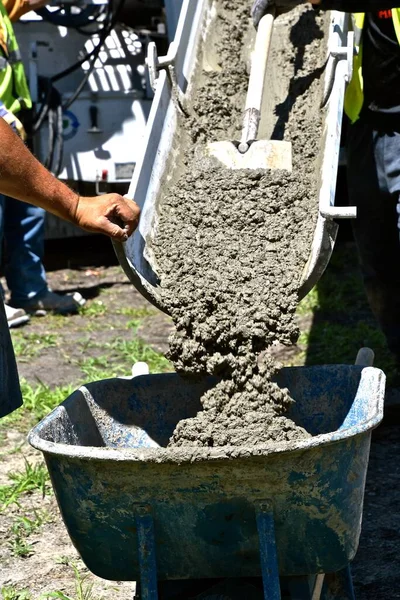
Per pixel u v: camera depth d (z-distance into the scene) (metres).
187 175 3.76
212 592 2.90
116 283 8.02
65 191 2.89
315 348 6.24
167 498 2.63
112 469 2.60
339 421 3.26
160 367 5.96
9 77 5.91
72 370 6.03
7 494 4.39
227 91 4.57
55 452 2.59
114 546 2.75
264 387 3.06
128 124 7.76
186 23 4.47
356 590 3.58
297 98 4.39
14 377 3.20
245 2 5.07
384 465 4.66
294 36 4.75
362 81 4.60
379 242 5.02
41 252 7.12
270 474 2.56
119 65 7.70
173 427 3.39
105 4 7.39
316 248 3.19
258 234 3.40
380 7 3.88
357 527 2.81
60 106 7.35
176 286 3.23
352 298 7.34
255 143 3.86
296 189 3.59
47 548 3.98
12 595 3.56
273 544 2.62
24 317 6.99
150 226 3.46
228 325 3.07
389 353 5.99
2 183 2.79
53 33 7.52
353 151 4.83
